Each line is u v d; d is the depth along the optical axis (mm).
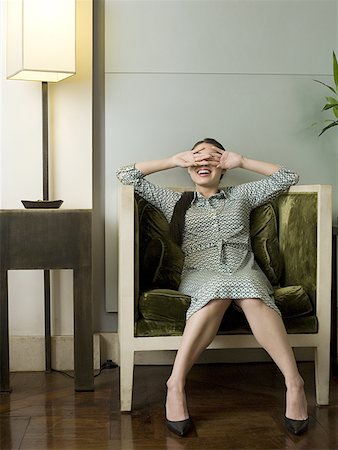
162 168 2715
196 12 3027
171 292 2441
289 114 3076
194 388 2678
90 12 2930
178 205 2656
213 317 2289
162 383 2760
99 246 3057
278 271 2701
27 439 2137
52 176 2930
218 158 2691
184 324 2396
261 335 2285
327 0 3074
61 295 2959
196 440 2121
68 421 2301
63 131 2924
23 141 2910
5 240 2576
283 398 2539
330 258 2473
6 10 2875
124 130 3016
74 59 2660
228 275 2402
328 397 2475
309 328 2447
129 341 2385
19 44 2619
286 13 3061
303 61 3072
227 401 2508
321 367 2469
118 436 2160
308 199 2559
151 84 3018
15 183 2910
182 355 2271
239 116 3061
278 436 2150
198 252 2605
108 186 3014
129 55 3006
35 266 2584
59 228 2586
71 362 2963
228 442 2102
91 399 2543
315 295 2502
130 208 2379
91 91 2932
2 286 2592
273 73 3062
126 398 2393
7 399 2549
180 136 3039
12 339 2939
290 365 2260
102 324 3070
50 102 2918
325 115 3076
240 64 3051
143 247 2727
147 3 3004
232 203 2656
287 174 2654
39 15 2607
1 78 2895
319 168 3086
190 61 3031
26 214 2576
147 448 2059
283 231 2695
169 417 2211
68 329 2973
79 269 2598
